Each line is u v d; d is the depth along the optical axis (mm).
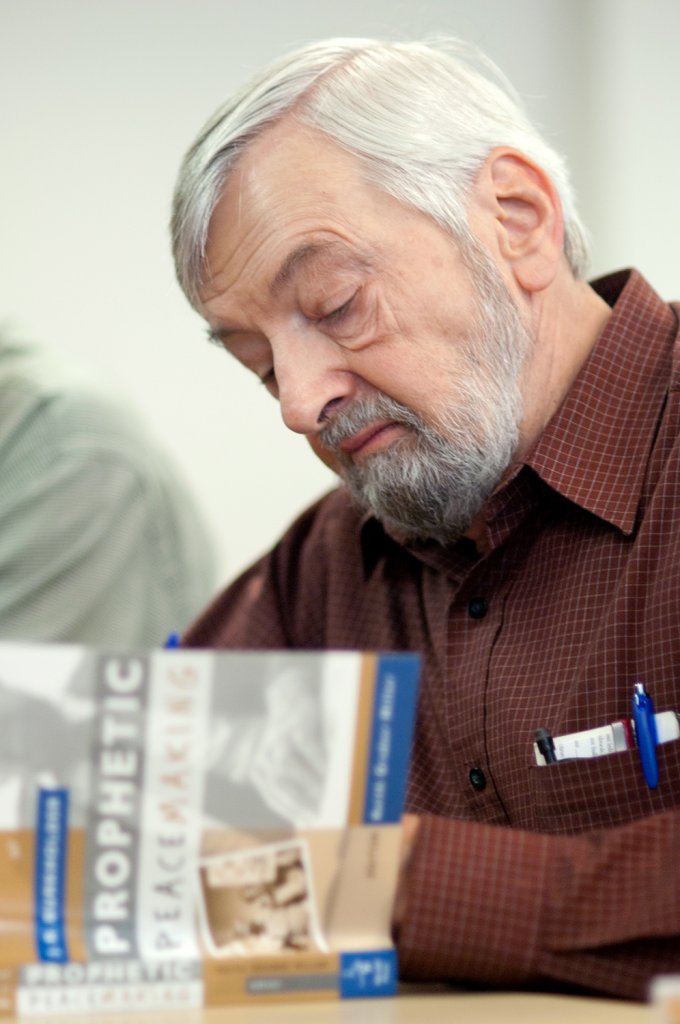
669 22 3920
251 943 1312
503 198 2086
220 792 1302
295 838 1321
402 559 2369
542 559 2072
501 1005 1311
